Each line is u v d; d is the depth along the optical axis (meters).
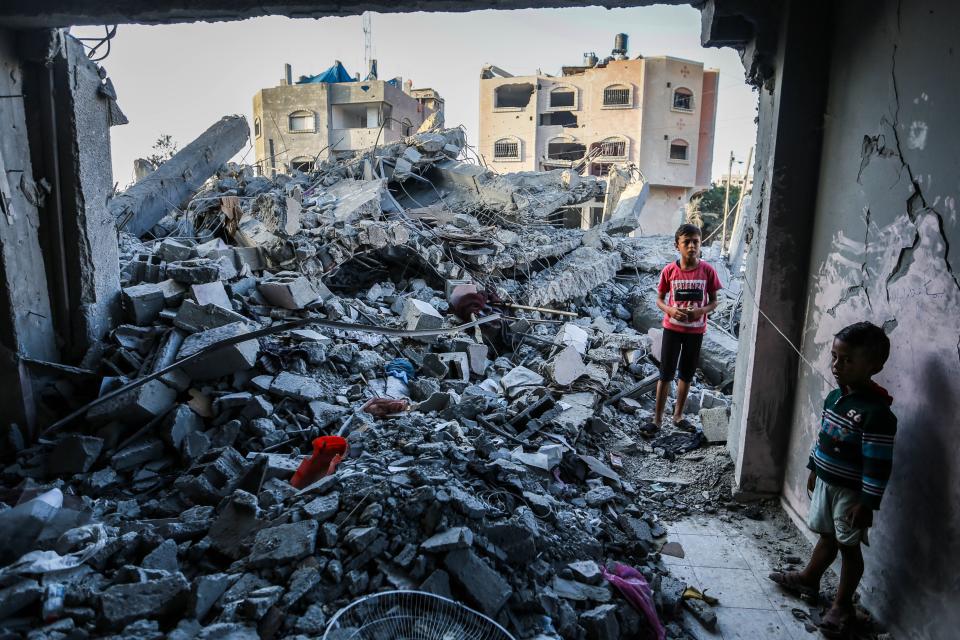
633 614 2.90
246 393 4.51
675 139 34.75
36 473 3.88
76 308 4.68
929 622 2.61
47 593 2.40
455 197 11.02
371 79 34.16
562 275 8.46
